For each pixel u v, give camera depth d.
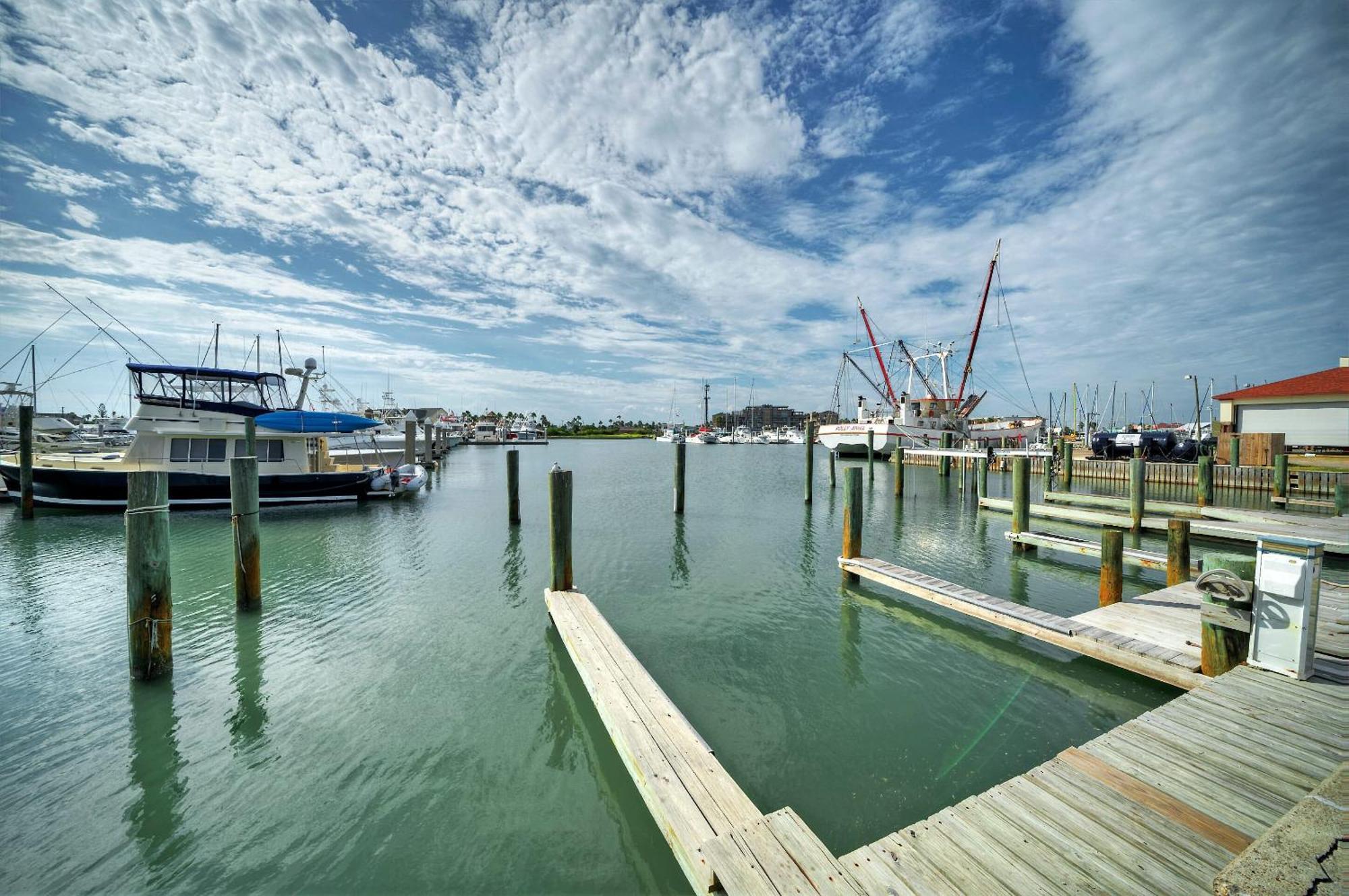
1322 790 4.01
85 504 21.02
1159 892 3.48
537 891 4.84
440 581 13.76
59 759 6.48
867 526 21.45
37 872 4.92
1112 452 40.06
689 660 9.41
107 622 10.77
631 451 97.31
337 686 8.34
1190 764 4.82
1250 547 16.98
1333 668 6.48
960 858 3.84
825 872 3.79
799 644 10.05
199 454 22.22
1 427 44.03
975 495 31.03
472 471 47.06
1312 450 30.97
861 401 60.66
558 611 9.77
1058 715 7.62
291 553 16.70
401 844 5.34
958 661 9.34
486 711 7.72
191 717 7.44
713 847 4.11
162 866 5.02
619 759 6.65
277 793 6.00
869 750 6.83
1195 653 7.52
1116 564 9.92
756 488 34.81
